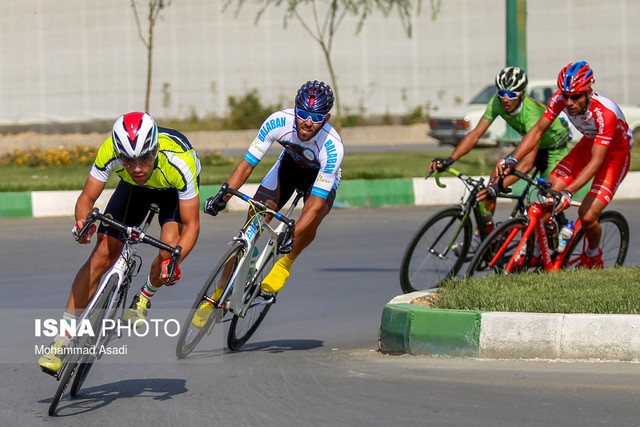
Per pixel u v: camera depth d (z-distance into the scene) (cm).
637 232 3034
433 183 3819
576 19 8275
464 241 2158
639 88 8181
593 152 1983
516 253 2073
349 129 7394
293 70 8538
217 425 1245
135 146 1291
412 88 8625
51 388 1438
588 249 2167
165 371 1541
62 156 5012
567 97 1945
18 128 8025
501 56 8431
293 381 1461
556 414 1249
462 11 8512
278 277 1733
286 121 1689
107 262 1398
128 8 8550
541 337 1511
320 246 2867
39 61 8769
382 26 8544
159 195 1506
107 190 3609
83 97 8700
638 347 1470
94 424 1255
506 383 1394
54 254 2709
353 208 3691
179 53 8600
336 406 1318
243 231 1616
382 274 2459
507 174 2061
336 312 2059
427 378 1442
